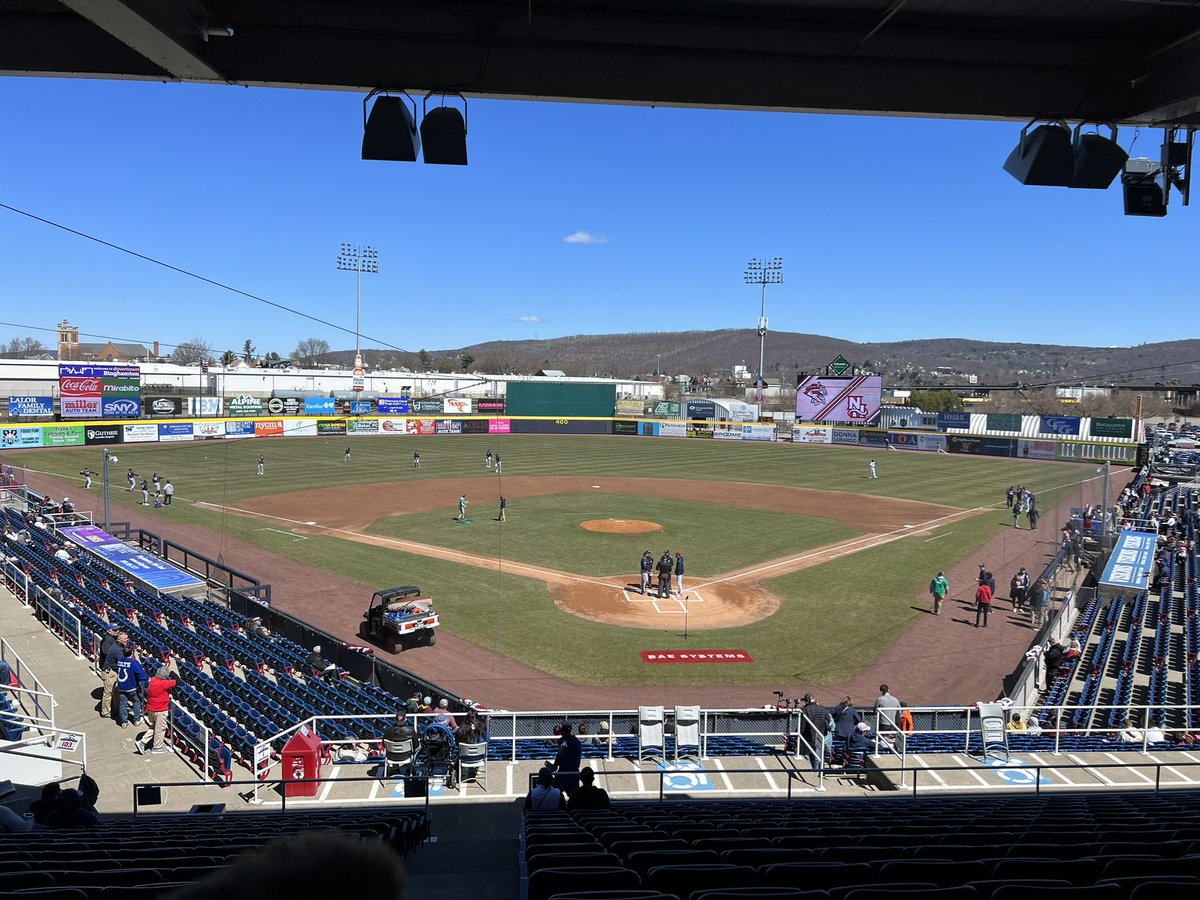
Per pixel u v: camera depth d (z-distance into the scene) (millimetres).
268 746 13258
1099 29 6742
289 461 65625
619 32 6598
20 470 53375
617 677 21219
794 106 6879
